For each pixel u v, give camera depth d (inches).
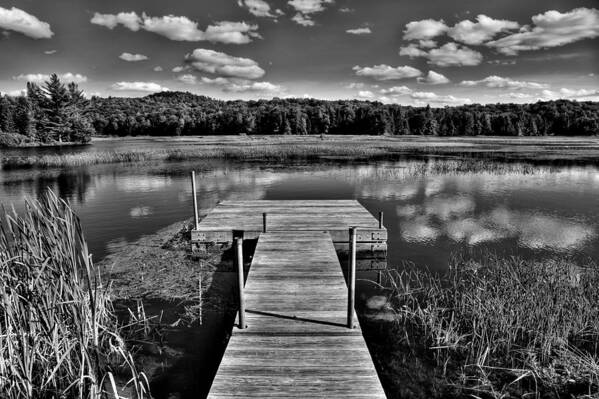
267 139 2655.0
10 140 2151.8
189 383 197.3
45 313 173.2
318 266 299.7
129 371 205.3
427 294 293.3
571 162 1154.0
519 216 537.3
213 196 679.7
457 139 2721.5
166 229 470.3
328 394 157.4
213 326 251.4
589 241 428.8
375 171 992.9
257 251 335.0
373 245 391.5
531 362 205.2
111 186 776.9
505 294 260.8
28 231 188.4
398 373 206.2
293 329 205.6
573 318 234.4
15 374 155.9
